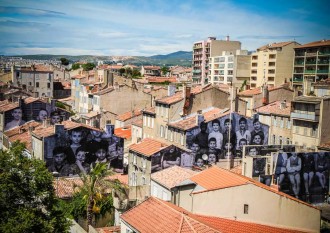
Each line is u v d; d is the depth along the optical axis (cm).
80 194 4791
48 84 15638
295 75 15650
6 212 3041
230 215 3484
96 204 4634
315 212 3778
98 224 4666
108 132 6378
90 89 12588
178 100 7456
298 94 10338
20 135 7344
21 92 11419
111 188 4816
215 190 3434
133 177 5666
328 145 6806
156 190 4619
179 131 6888
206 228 2780
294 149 5875
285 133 8231
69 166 6122
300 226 3741
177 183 4228
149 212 3097
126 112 10531
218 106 7800
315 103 7194
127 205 4356
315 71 14750
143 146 5641
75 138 6144
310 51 15025
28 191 3195
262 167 5059
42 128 6756
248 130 7025
